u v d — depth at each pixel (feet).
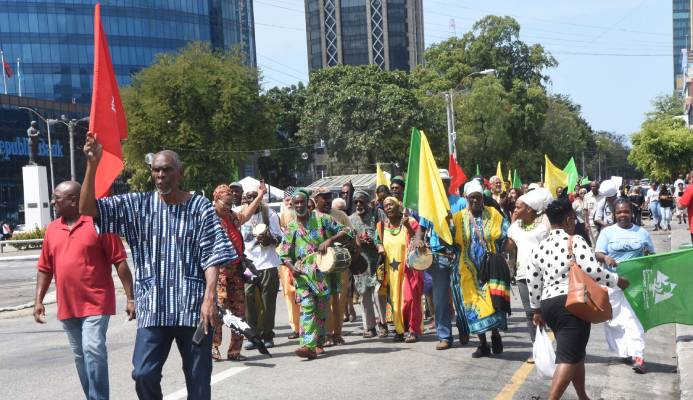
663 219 104.58
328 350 32.94
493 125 223.92
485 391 24.86
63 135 237.45
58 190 21.72
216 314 16.94
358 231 35.37
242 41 346.74
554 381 20.21
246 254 33.40
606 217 63.10
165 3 302.25
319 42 574.15
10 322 48.62
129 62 291.99
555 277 20.48
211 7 320.50
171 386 26.50
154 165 17.30
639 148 173.68
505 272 29.71
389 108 209.97
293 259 31.35
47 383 28.17
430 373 27.61
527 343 33.24
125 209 17.33
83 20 286.05
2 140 217.56
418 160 32.89
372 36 566.36
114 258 21.62
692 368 26.45
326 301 31.58
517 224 29.22
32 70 279.69
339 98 212.64
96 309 21.38
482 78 229.66
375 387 25.67
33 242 139.85
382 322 35.47
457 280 30.37
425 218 30.32
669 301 28.76
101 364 21.21
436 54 265.13
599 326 37.86
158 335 17.08
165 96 175.73
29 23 279.08
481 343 30.30
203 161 176.65
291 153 261.03
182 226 17.28
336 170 235.61
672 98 310.86
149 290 17.11
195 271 17.34
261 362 30.71
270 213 34.35
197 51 182.09
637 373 27.48
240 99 177.37
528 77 259.80
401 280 33.83
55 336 40.81
